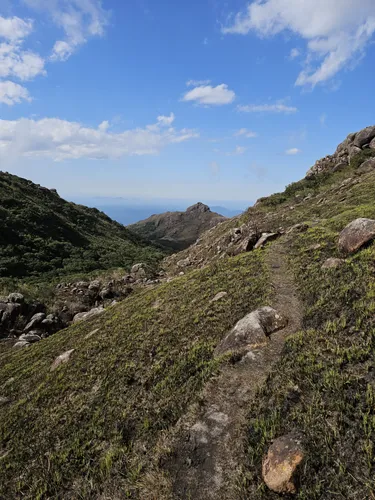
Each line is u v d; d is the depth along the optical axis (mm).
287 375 7145
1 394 13047
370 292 8961
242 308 12516
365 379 6016
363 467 4516
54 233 52406
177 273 38188
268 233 24375
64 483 7199
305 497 4484
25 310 25062
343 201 28891
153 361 11094
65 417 9656
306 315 10109
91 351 13836
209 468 5805
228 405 7223
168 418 7770
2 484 7891
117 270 40719
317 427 5391
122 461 7027
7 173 74562
